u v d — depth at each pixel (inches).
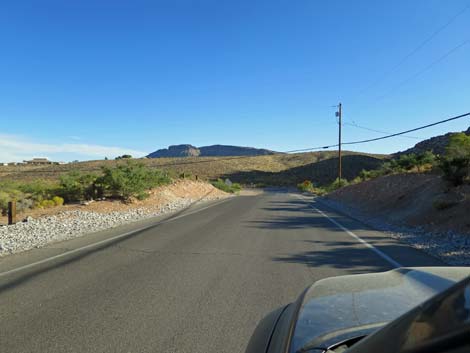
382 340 56.3
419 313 55.7
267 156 6003.9
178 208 1046.4
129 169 1144.2
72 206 906.7
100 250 402.9
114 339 177.3
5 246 440.1
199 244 441.1
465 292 52.7
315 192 2335.1
